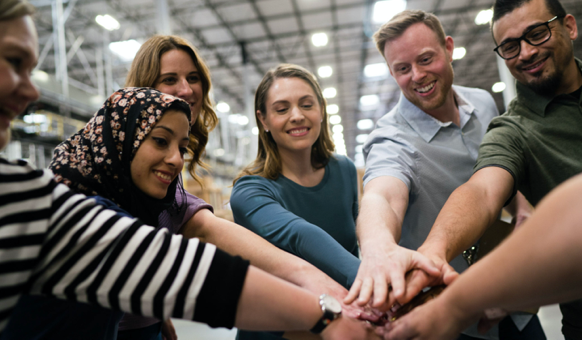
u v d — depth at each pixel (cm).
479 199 106
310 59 1262
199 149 156
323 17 1002
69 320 70
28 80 56
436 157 152
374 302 82
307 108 140
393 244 94
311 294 77
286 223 117
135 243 61
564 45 123
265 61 1245
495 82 1605
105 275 59
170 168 90
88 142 90
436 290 89
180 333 361
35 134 642
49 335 69
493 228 126
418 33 148
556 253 45
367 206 116
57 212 58
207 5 903
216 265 64
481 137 162
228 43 1103
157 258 61
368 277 88
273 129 141
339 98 1666
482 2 965
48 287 59
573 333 118
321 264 107
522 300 53
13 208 54
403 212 125
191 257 63
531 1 123
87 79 1165
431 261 88
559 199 46
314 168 152
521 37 125
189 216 118
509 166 114
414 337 72
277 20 1002
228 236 113
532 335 141
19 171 56
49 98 639
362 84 1503
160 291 60
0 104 53
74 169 89
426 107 154
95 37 955
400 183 132
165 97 90
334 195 148
